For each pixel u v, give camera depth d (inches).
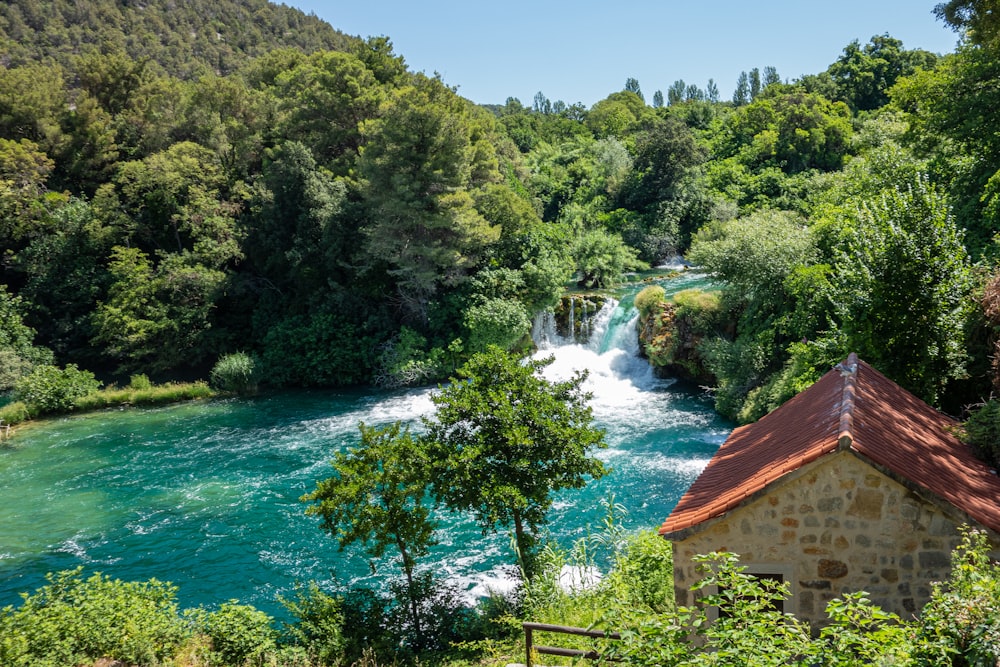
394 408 1425.9
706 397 1318.9
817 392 532.4
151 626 558.6
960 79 974.4
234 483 1040.2
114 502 987.3
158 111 2412.6
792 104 3112.7
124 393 1545.3
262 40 7544.3
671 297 1521.9
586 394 677.9
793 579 392.8
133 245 2018.9
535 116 5344.5
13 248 2026.3
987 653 234.4
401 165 1631.4
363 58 2369.6
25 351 1729.8
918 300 648.4
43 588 587.5
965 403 646.5
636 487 932.6
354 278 1764.3
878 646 223.1
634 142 3592.5
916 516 372.8
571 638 501.4
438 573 735.1
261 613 599.8
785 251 1176.2
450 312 1674.5
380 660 534.6
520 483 615.5
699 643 402.9
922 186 679.1
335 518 596.4
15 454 1224.2
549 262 1727.4
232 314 1886.1
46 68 2878.9
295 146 1852.9
